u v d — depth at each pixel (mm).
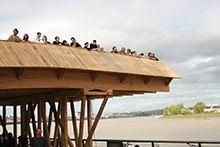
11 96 15461
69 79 12242
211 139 48781
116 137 61469
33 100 15250
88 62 12875
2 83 10453
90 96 15961
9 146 16609
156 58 17719
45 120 14531
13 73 10789
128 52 16516
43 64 10930
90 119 15945
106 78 13734
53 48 12555
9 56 10586
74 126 15422
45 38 12680
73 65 11867
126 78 14359
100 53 14398
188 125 103250
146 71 15070
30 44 11969
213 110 194875
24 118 16781
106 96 13656
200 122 125750
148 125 123125
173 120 173375
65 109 13383
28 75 11094
